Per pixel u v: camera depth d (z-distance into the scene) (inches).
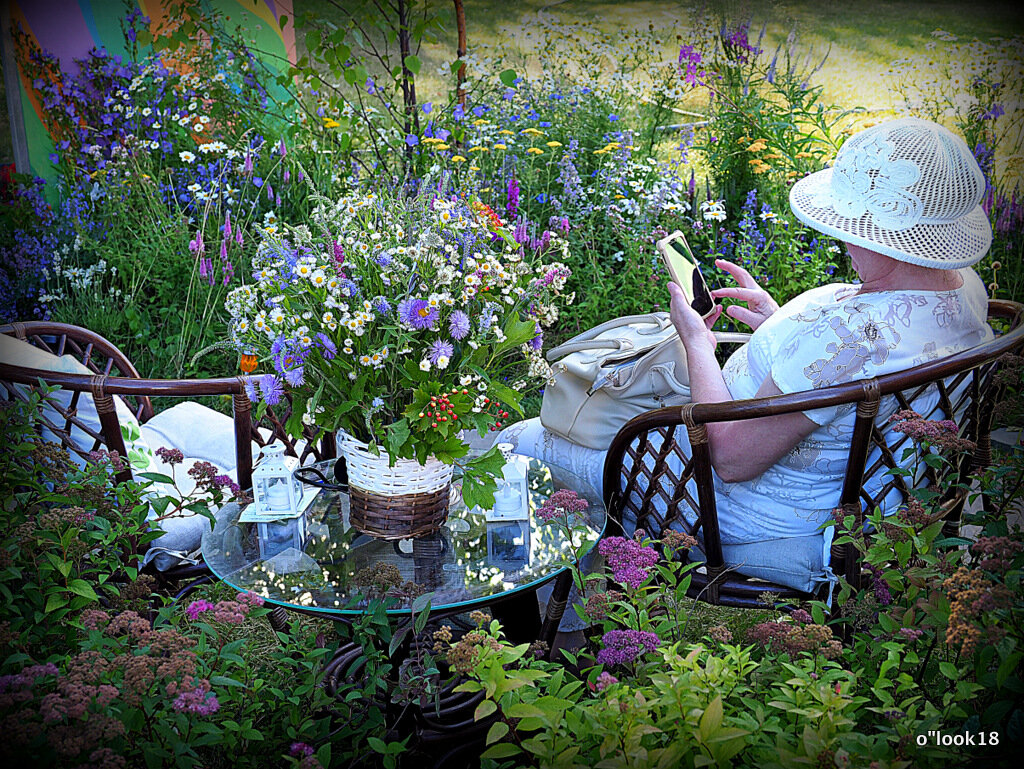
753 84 178.2
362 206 73.6
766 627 61.4
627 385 90.4
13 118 183.9
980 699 60.2
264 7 208.2
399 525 74.2
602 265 164.1
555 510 75.2
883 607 66.4
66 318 164.7
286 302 69.4
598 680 57.0
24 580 71.1
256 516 81.8
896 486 76.2
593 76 200.7
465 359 70.0
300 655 81.7
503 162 171.5
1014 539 65.3
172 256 167.2
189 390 87.1
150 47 206.7
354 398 68.7
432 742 75.2
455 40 223.0
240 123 187.8
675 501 84.0
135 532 75.2
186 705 53.1
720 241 163.3
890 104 192.5
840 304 76.6
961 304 76.3
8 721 51.4
